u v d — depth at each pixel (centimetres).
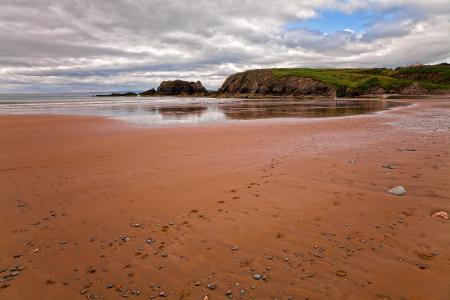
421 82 9219
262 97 9394
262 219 586
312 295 371
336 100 6334
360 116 2666
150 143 1431
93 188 785
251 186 772
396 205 627
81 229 560
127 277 418
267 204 656
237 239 514
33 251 486
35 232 550
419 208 607
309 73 10781
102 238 526
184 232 543
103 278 416
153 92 13225
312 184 774
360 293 371
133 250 486
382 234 514
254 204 658
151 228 561
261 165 973
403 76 10712
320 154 1108
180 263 449
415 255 447
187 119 2653
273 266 434
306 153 1130
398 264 427
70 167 1004
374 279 396
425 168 874
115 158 1126
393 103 4794
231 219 590
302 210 621
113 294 384
